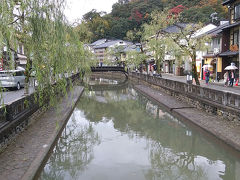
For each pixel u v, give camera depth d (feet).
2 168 21.44
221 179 23.22
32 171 20.99
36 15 21.18
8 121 26.45
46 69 22.13
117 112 55.77
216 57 84.38
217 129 32.50
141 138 36.37
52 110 46.80
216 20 116.26
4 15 17.56
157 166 26.58
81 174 24.79
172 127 41.11
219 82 78.33
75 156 29.94
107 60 183.11
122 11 257.14
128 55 107.04
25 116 31.68
